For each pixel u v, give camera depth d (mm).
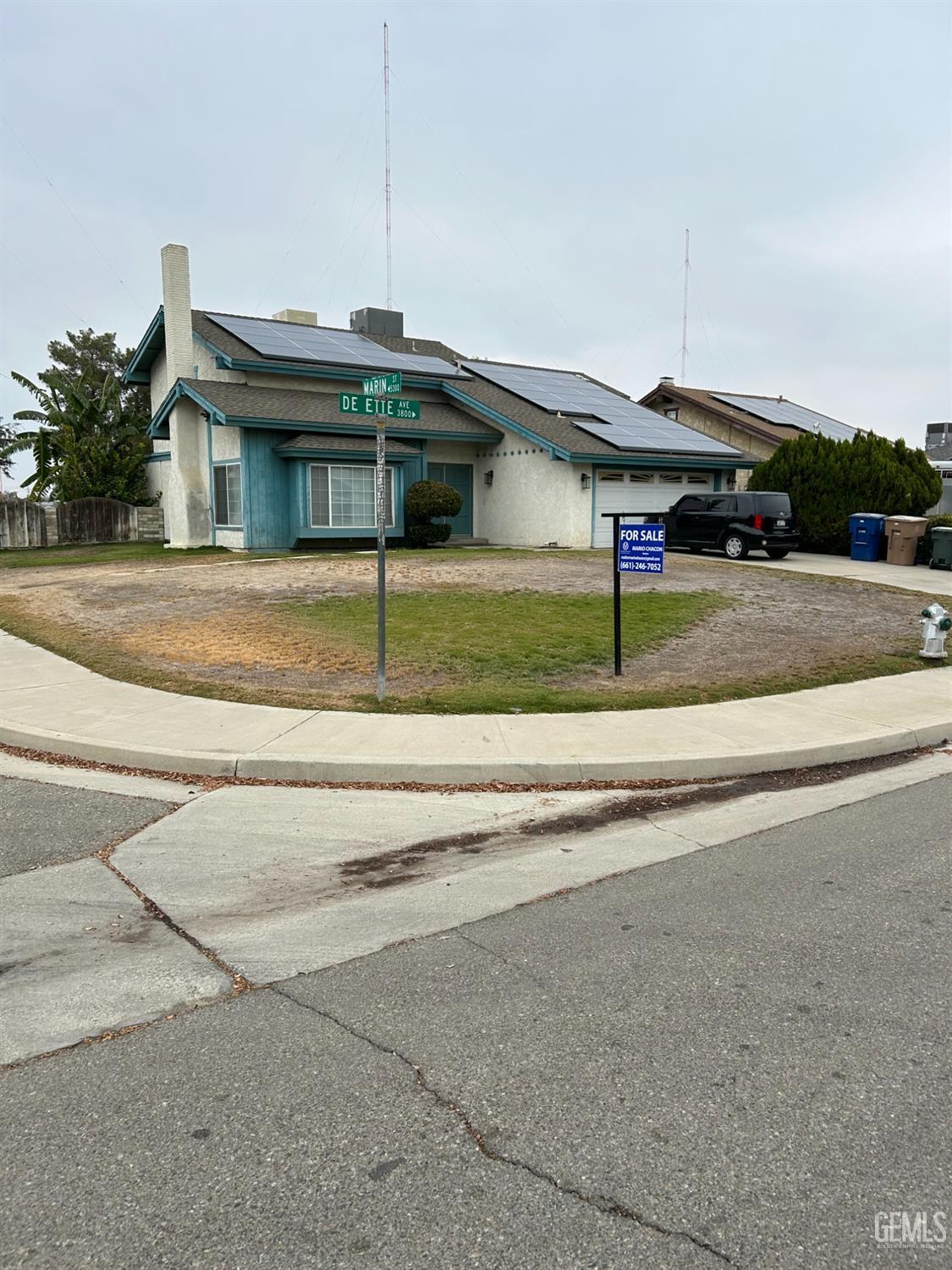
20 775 6676
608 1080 3076
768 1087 3033
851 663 10422
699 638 11539
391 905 4520
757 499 20984
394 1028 3400
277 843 5371
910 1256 2332
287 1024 3434
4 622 12578
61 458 29438
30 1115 2904
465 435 23906
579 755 6824
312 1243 2379
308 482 21250
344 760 6594
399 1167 2658
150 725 7551
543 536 23969
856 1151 2725
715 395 34250
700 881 4832
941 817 5922
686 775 6805
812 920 4328
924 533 20359
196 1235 2406
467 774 6582
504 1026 3410
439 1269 2295
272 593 14109
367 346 27125
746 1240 2383
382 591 8156
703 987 3691
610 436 24109
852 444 23422
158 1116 2896
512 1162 2678
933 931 4215
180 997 3641
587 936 4156
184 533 22844
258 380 23156
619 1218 2461
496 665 9750
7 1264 2309
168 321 23047
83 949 4047
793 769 7102
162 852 5219
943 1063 3180
